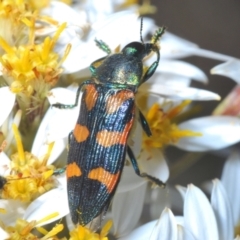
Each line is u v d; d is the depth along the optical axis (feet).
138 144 0.31
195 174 0.46
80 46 0.31
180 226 0.30
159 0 0.54
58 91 0.30
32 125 0.31
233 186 0.34
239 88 0.35
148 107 0.33
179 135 0.33
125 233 0.31
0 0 0.31
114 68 0.30
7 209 0.29
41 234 0.30
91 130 0.29
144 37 0.36
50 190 0.30
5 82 0.31
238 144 0.40
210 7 0.54
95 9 0.35
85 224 0.29
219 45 0.54
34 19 0.31
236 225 0.33
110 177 0.29
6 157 0.30
